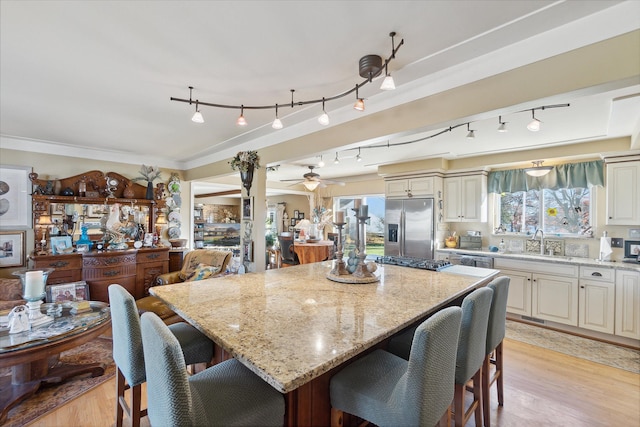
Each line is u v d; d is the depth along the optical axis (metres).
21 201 4.10
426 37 1.76
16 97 2.66
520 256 4.07
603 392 2.36
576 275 3.58
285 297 1.83
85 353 2.95
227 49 1.91
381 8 1.52
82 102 2.77
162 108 2.91
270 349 1.13
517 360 2.90
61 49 1.90
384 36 1.76
